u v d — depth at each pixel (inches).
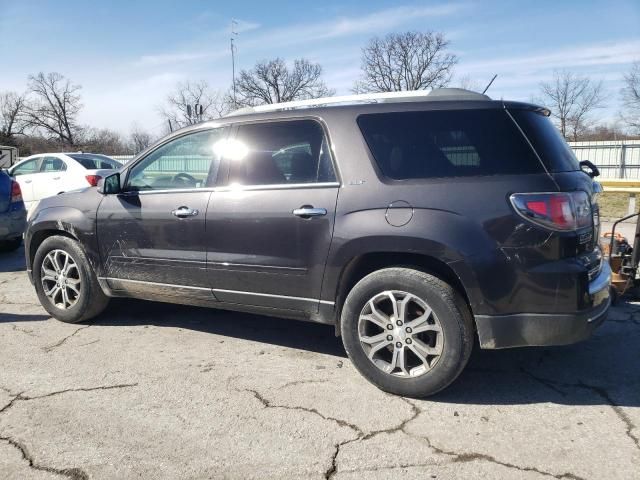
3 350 161.5
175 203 158.7
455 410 122.5
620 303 200.4
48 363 151.2
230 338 171.9
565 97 2114.9
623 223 418.3
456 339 121.3
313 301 139.0
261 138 148.7
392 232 124.0
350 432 113.3
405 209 124.3
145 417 120.3
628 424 115.2
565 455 103.7
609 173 968.3
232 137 153.6
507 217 117.2
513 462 101.7
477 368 146.3
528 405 124.6
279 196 141.3
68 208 180.9
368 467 100.9
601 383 135.8
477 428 114.3
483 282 117.9
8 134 2581.2
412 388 126.5
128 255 169.2
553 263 116.0
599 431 112.4
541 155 121.4
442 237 119.5
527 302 117.4
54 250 184.1
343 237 130.3
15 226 318.0
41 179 459.5
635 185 382.0
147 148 170.4
